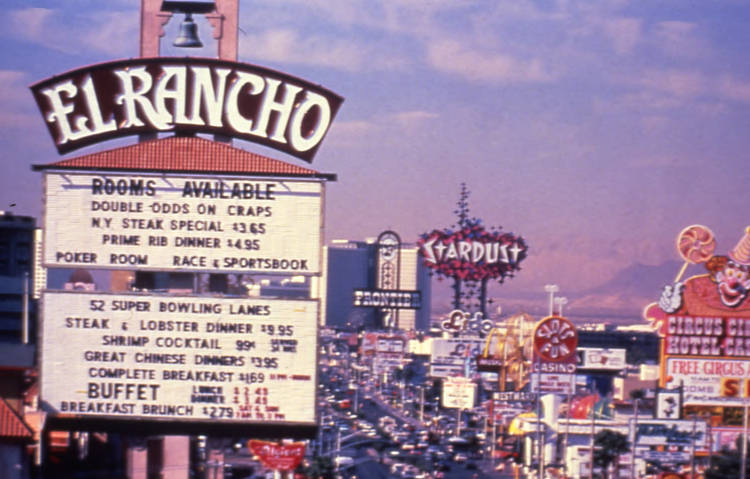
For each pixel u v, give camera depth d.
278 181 57.53
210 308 58.38
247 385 58.34
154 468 63.72
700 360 145.50
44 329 58.09
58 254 57.31
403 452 189.25
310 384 58.41
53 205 57.34
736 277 145.88
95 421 58.03
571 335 152.38
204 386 58.28
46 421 57.78
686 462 137.12
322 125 58.50
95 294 58.19
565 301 154.62
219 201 57.56
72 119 58.19
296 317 58.50
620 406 162.50
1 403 64.12
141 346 58.22
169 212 57.56
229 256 57.53
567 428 151.38
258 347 58.44
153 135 58.69
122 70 58.53
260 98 58.53
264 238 57.50
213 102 58.53
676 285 145.75
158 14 59.50
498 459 186.25
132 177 57.53
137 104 58.44
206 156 57.62
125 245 57.50
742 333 145.50
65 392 58.00
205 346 58.31
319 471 130.12
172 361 58.28
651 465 145.00
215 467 64.38
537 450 157.25
